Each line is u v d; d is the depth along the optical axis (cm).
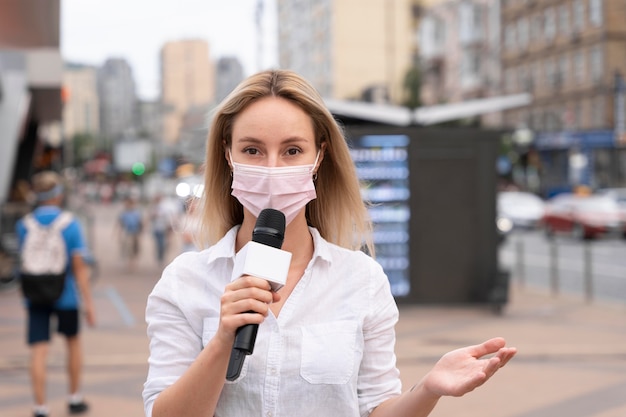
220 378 193
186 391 194
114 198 8312
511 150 5281
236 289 191
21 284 654
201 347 217
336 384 209
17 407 714
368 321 220
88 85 12344
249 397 208
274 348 210
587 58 4950
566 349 954
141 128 7869
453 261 1320
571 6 5066
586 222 2830
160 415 199
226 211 239
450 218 1315
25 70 2245
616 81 4738
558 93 5234
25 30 1252
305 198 214
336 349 211
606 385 783
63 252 657
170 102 7831
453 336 1059
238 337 188
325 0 7362
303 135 216
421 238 1311
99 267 2131
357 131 1285
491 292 1261
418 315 1238
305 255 223
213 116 226
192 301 217
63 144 4375
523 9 5572
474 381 196
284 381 209
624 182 4881
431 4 6962
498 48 5875
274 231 200
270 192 211
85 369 870
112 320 1212
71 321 675
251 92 217
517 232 3391
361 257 225
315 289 217
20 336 1095
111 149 10631
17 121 2228
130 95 11362
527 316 1230
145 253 2648
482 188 1316
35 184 664
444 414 683
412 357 922
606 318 1211
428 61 6719
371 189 1297
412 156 1298
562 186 4988
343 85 7100
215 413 211
